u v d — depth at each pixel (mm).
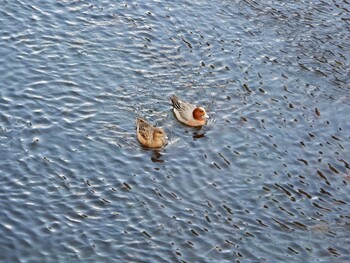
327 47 33750
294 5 36500
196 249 22328
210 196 24625
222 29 33938
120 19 33344
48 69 29484
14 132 26031
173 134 27469
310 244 23141
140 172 25266
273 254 22562
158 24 33500
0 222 22344
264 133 28000
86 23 32656
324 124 28922
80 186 24188
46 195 23609
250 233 23250
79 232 22375
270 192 25141
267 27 34531
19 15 32344
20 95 27844
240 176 25719
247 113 28969
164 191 24562
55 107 27547
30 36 31188
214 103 29297
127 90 29172
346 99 30594
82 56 30594
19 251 21500
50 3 33531
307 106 29828
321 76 31797
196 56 31859
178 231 22922
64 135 26297
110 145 26234
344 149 27703
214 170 25891
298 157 26969
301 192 25312
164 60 31281
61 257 21469
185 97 29375
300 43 33750
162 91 29531
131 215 23328
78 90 28641
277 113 29172
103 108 27984
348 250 23125
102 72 29875
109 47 31422
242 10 35531
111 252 21828
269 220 23906
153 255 21906
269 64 32062
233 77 30922
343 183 25984
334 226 24000
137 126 26781
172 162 25984
